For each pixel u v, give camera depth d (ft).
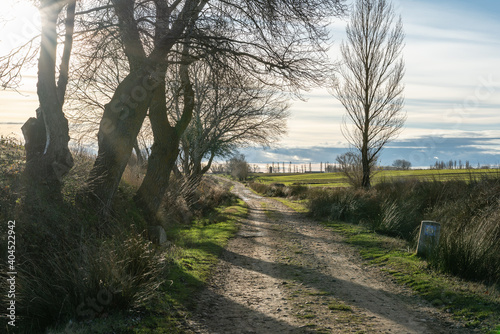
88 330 13.50
